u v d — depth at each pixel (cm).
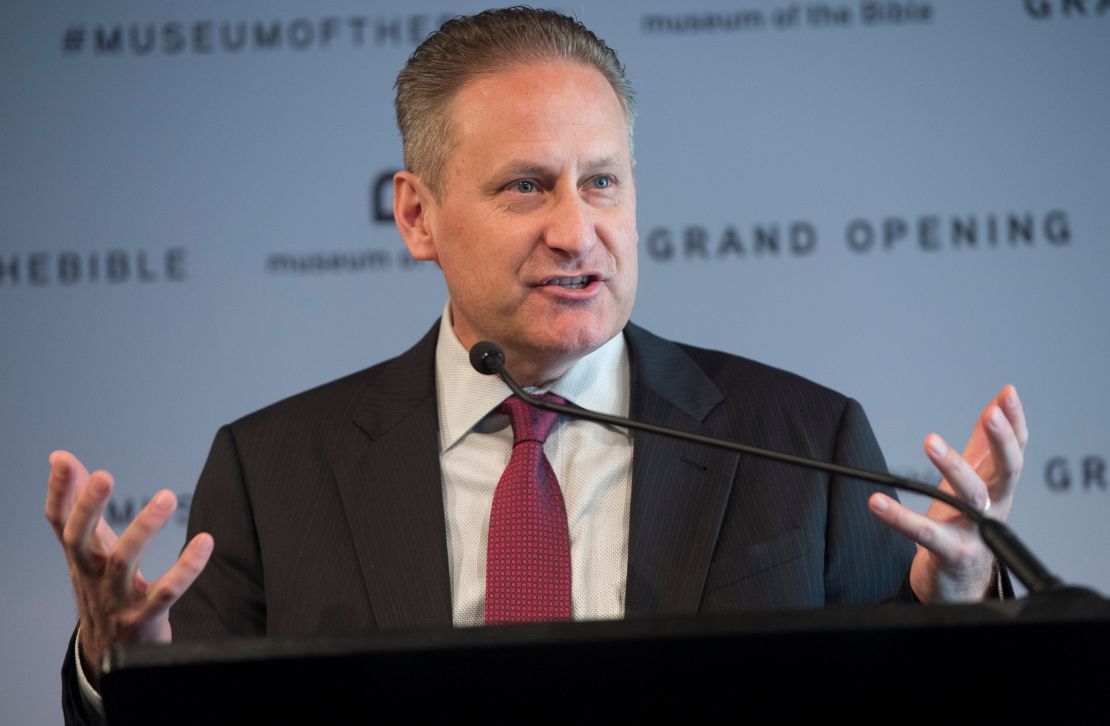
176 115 930
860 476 450
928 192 893
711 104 911
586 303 555
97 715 491
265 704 342
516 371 582
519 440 570
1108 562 858
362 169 926
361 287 917
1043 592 335
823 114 905
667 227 902
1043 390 872
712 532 550
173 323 915
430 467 576
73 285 917
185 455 904
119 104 932
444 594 546
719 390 602
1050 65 898
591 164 557
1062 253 883
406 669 335
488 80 569
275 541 571
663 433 483
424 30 937
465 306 574
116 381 910
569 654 332
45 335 913
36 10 937
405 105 605
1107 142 889
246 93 933
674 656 332
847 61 908
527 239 552
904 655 331
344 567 559
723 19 916
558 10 920
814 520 560
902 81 904
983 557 477
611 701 342
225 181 925
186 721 346
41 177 925
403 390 609
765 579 540
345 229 921
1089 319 876
